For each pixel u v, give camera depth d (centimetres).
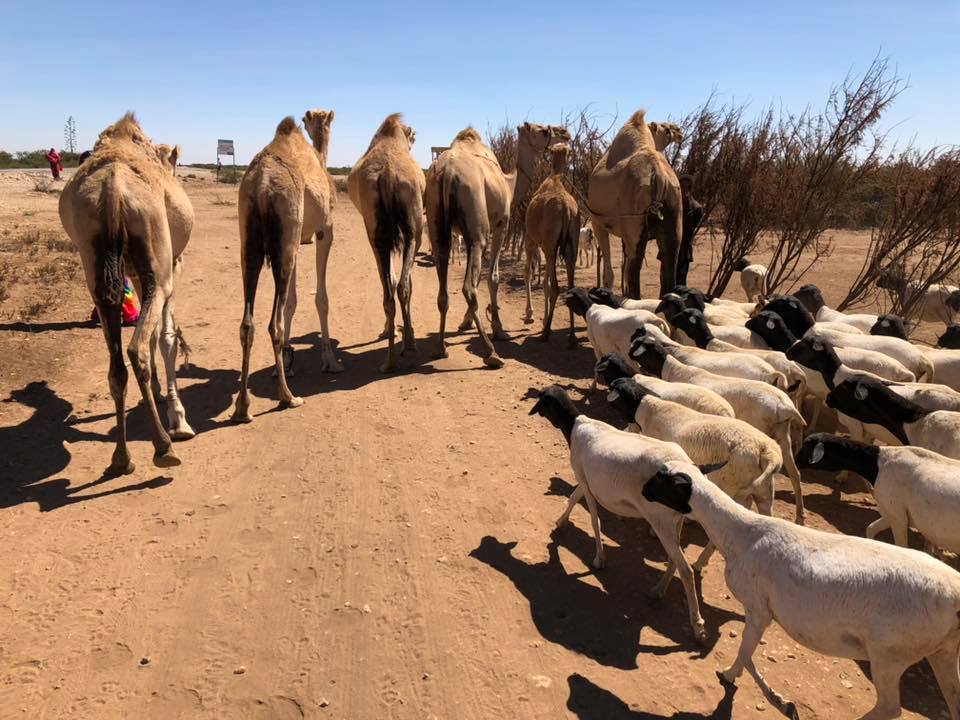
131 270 765
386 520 646
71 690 447
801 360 721
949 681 399
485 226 1077
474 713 435
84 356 1058
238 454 775
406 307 1112
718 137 1348
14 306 1274
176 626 505
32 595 535
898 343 788
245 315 858
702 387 660
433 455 776
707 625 520
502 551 604
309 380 1016
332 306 1471
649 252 2095
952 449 584
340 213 3334
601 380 1010
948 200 1122
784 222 1285
